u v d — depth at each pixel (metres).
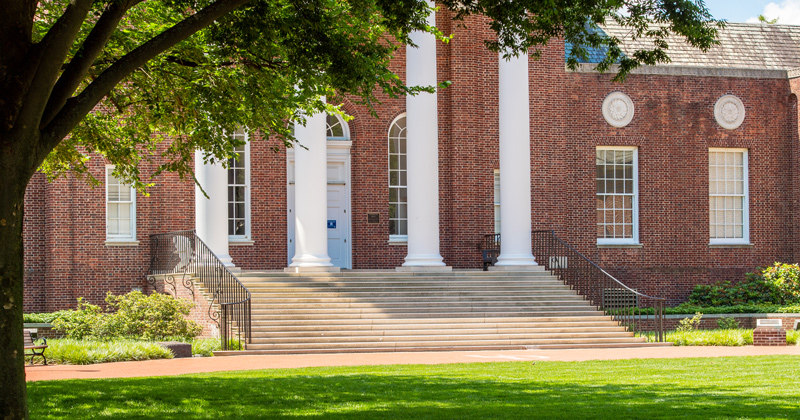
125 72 9.79
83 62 9.41
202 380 13.71
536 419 9.96
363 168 28.02
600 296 25.16
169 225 26.02
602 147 29.95
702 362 17.03
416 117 25.17
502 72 26.00
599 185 29.86
